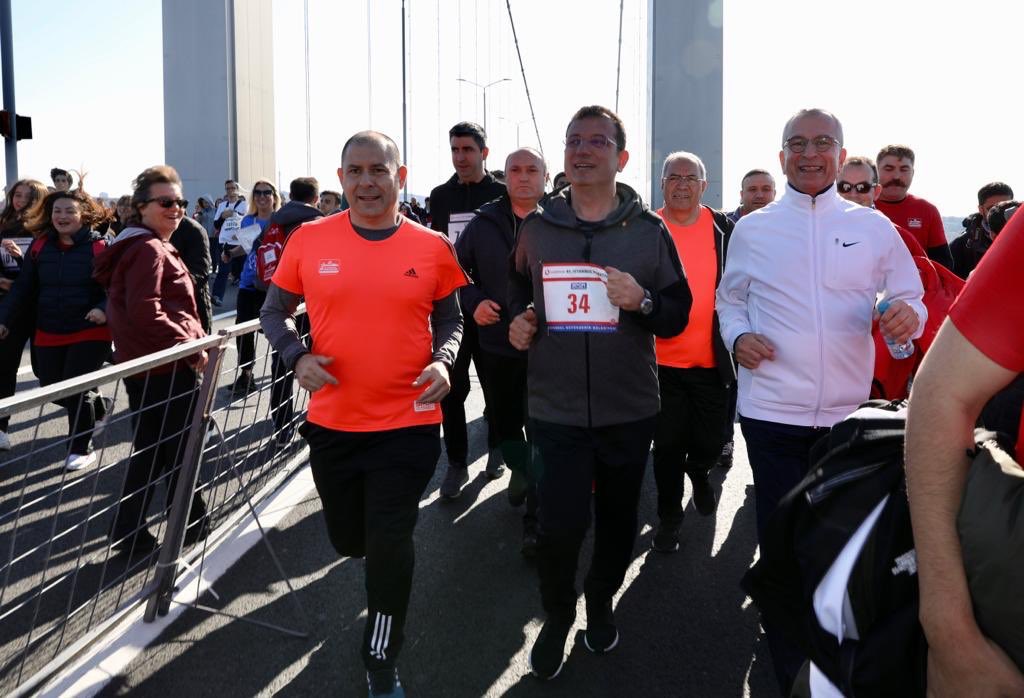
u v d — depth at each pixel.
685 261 3.89
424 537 3.97
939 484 1.16
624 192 2.83
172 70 31.45
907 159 5.12
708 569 3.66
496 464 4.87
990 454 1.17
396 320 2.65
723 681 2.73
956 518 1.16
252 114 33.41
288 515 4.24
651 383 2.82
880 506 1.35
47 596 3.33
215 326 11.03
